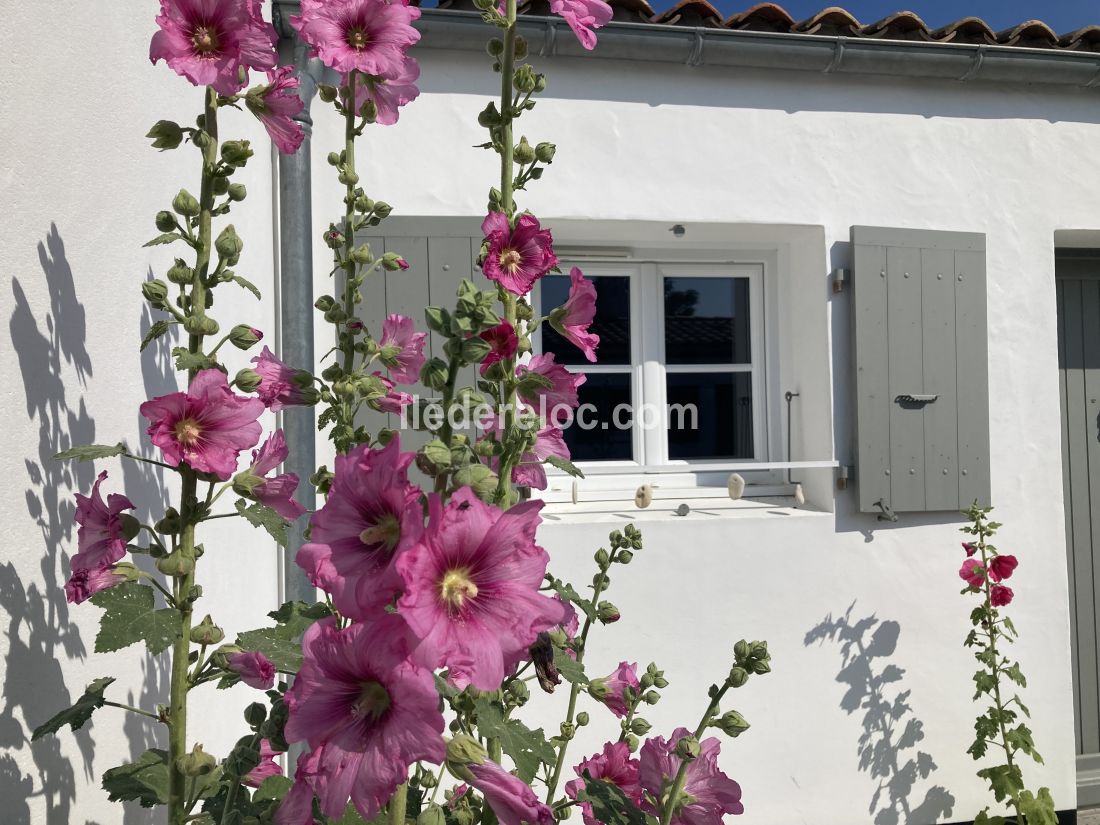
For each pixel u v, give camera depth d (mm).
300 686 704
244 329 1076
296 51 2646
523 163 1176
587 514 3312
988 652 3227
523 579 724
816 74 3314
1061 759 3492
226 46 987
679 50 3008
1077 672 3941
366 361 1376
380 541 723
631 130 3156
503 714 1031
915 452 3307
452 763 775
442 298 2984
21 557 1059
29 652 1069
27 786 1056
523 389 1094
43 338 1129
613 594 3094
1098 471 4004
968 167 3457
